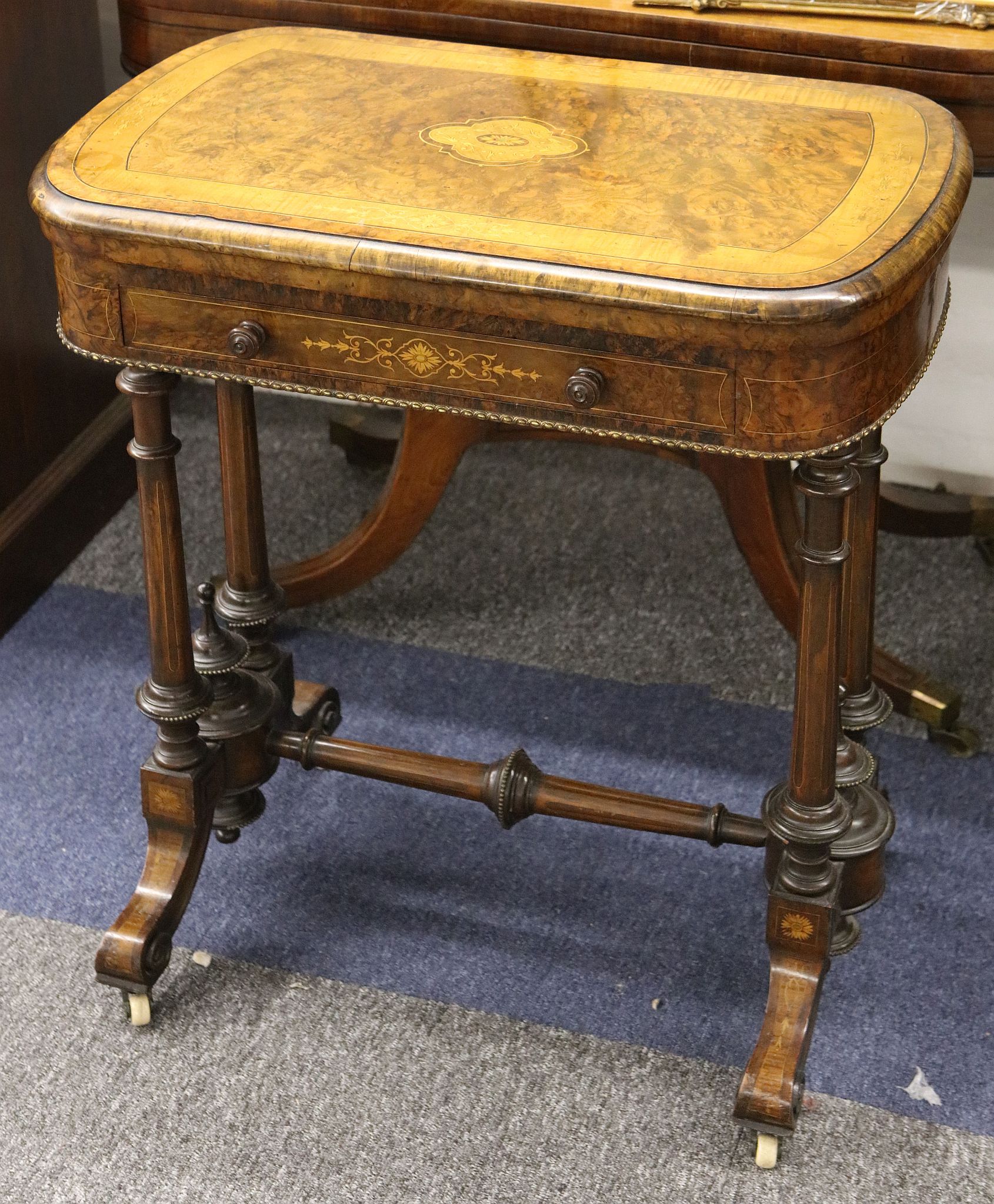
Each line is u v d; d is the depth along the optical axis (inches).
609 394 47.8
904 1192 57.1
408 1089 60.8
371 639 85.2
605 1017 63.9
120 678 82.3
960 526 90.2
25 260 84.5
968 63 59.7
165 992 64.7
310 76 59.7
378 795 75.1
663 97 57.9
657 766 76.6
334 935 67.6
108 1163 58.1
